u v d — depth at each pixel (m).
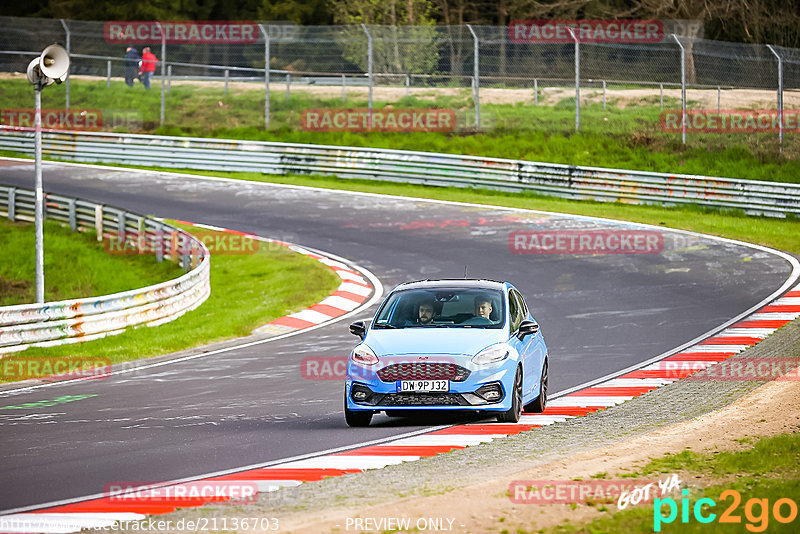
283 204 125.06
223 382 57.41
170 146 149.75
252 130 161.62
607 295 81.75
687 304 77.81
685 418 43.47
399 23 199.75
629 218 113.50
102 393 55.22
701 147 139.12
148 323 78.06
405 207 122.12
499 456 36.28
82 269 103.62
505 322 44.88
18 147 160.00
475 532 26.02
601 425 42.50
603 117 162.25
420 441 39.94
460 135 153.62
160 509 29.67
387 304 46.56
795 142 140.50
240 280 94.81
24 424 46.38
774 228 108.25
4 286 97.38
